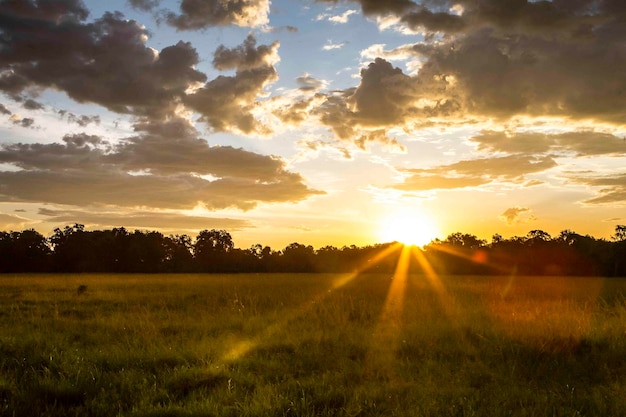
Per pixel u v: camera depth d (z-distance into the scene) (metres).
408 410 6.07
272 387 6.98
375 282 39.53
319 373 8.09
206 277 54.56
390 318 13.93
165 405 6.14
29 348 9.48
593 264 85.25
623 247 83.19
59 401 6.57
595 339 9.97
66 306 18.34
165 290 27.48
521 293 25.61
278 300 20.14
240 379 7.45
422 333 10.95
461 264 99.25
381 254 107.50
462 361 8.84
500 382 7.54
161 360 8.65
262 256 110.31
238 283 36.72
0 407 6.10
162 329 12.12
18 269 98.94
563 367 8.53
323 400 6.47
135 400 6.50
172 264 103.38
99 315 14.87
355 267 105.50
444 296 21.36
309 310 15.91
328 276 60.53
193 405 6.15
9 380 7.15
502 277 62.84
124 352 9.09
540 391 7.02
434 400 6.44
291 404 6.18
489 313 14.02
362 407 6.23
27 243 99.69
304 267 105.19
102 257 102.00
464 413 6.03
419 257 105.75
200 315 14.87
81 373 7.63
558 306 15.20
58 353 9.01
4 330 11.52
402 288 29.06
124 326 12.40
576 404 6.46
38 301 20.23
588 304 17.75
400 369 8.25
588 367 8.49
